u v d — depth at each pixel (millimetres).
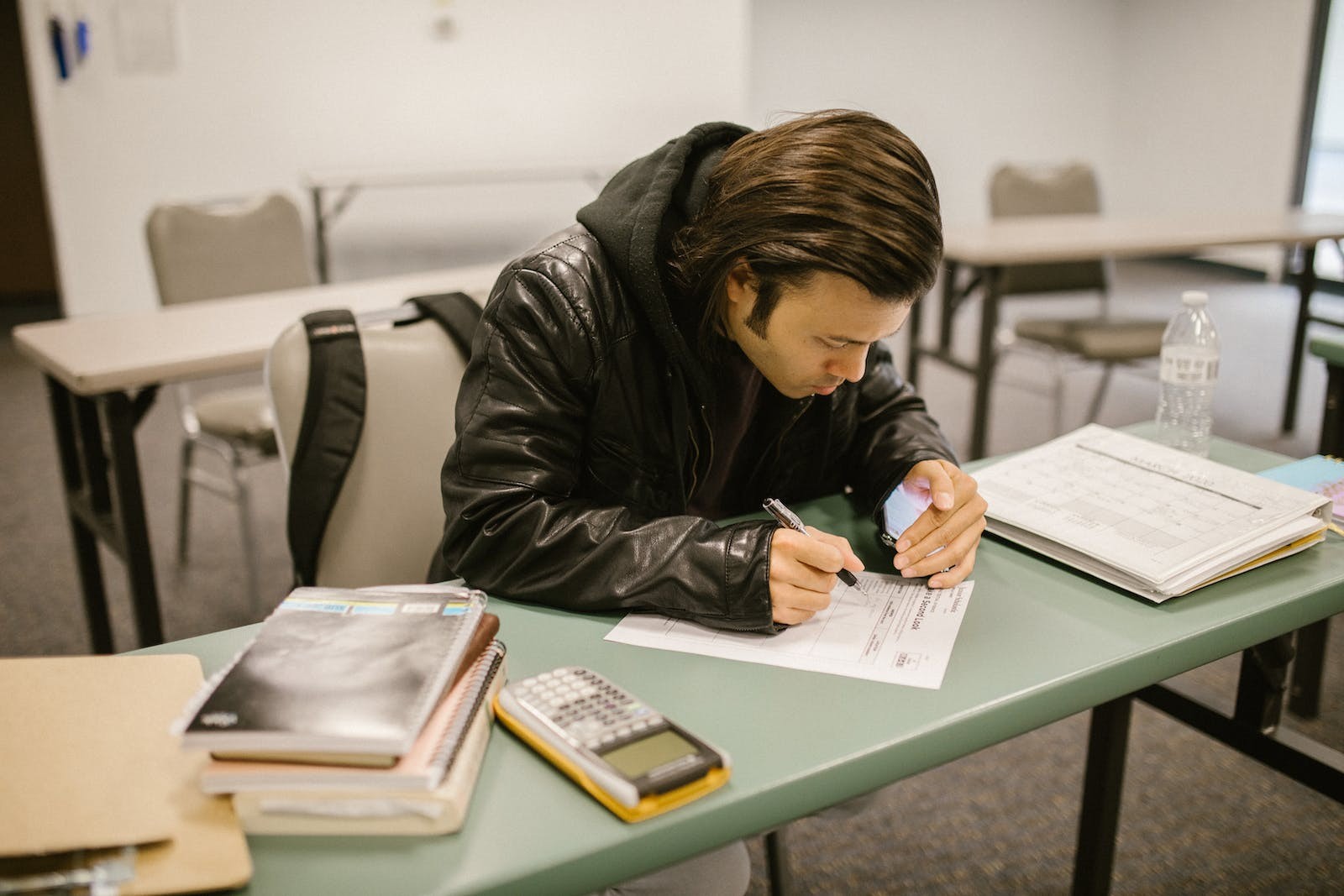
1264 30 6293
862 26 6684
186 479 2686
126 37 4879
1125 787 1849
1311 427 3750
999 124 7219
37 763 693
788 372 919
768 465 1225
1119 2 7250
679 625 924
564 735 722
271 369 1248
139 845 627
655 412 1065
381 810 651
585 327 997
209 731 650
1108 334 3146
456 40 5430
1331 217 3586
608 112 5840
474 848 650
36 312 5723
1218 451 1380
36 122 4922
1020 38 7074
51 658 834
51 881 593
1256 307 5742
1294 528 1043
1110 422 3895
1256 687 1323
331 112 5305
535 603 966
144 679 811
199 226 2643
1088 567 1011
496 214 5820
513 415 987
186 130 5090
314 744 645
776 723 775
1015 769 1905
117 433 1865
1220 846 1692
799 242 799
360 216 5547
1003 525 1098
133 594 1935
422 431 1317
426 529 1330
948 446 1225
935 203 819
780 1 6465
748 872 1025
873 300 812
